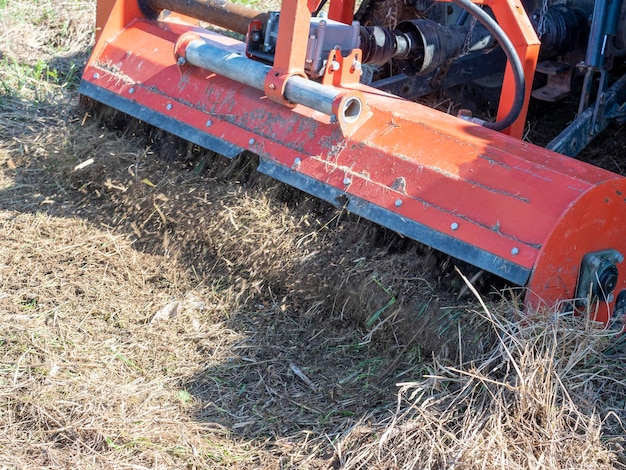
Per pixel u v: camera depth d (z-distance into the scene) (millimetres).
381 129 3387
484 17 3393
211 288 3598
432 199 3129
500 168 3094
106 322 3412
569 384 2869
